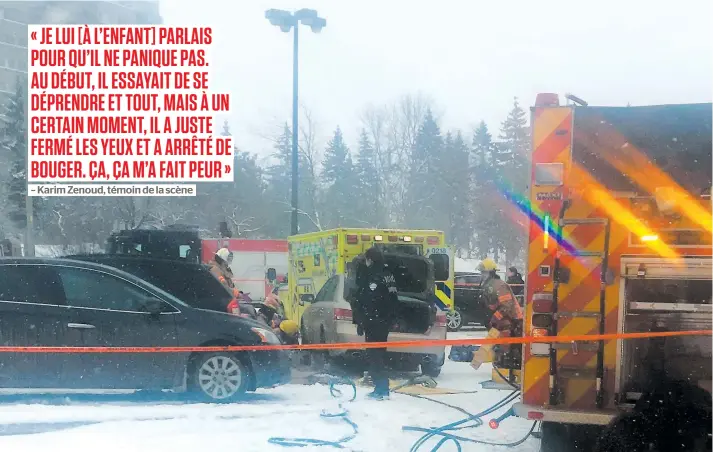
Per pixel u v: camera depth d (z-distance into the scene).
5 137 43.94
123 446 5.67
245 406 7.41
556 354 5.30
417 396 8.60
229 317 7.82
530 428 6.80
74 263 7.54
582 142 5.69
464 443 6.27
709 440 4.75
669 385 4.98
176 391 7.57
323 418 6.94
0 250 17.16
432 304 10.85
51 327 7.23
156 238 18.36
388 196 49.19
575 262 5.34
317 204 48.53
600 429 5.32
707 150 5.84
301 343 12.59
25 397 7.64
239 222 47.84
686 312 5.19
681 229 5.13
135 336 7.41
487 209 53.91
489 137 63.22
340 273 11.71
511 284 16.98
